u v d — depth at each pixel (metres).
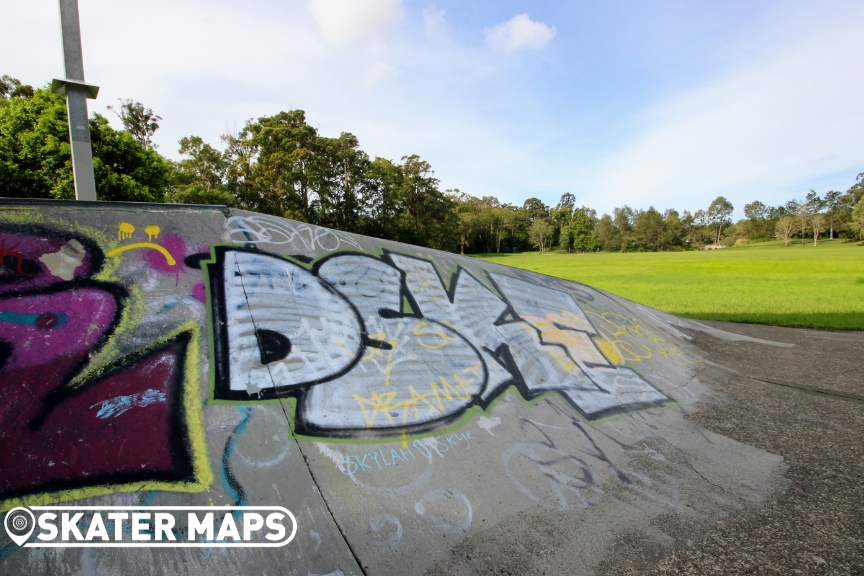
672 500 3.82
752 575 2.95
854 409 6.13
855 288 22.44
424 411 4.18
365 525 3.01
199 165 35.06
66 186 14.77
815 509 3.74
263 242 5.00
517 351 5.87
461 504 3.38
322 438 3.50
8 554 2.34
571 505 3.61
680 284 27.39
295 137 37.75
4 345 3.05
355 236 6.18
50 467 2.67
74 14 6.46
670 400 6.26
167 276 4.05
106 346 3.34
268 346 3.98
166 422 3.13
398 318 5.20
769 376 7.89
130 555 2.49
